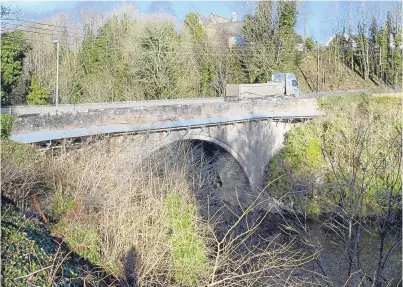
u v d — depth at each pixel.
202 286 8.41
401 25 42.44
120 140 14.91
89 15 40.72
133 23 38.50
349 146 11.60
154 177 10.75
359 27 48.88
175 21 43.69
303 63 50.19
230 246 9.73
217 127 21.47
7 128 11.88
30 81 31.53
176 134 18.34
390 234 10.43
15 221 8.45
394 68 43.38
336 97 27.52
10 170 9.71
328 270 10.35
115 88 36.22
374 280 8.09
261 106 25.06
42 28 34.81
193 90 38.41
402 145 9.11
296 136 24.08
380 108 23.72
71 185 10.72
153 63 35.12
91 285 7.82
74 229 9.11
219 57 41.47
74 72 35.59
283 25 42.31
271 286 9.38
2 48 26.62
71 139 13.12
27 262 7.21
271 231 13.98
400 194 9.05
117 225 9.12
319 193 14.15
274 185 21.77
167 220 9.05
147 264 8.48
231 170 23.27
